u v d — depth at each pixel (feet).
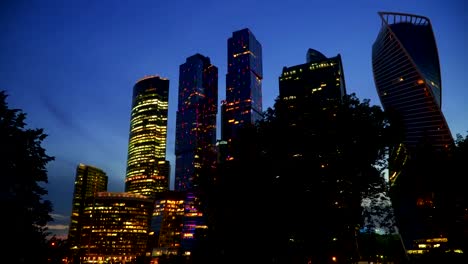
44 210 77.71
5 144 74.49
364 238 124.36
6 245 69.56
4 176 72.84
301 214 110.63
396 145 118.93
